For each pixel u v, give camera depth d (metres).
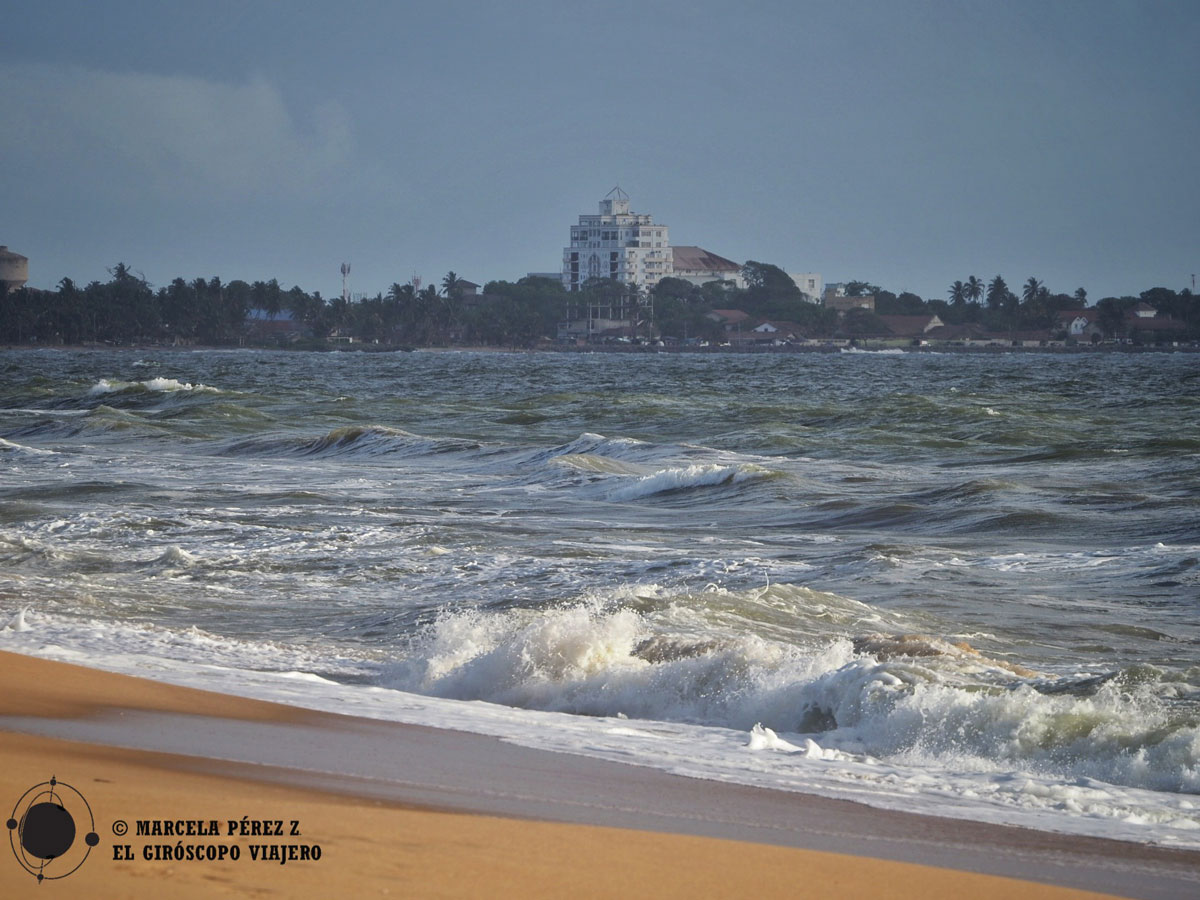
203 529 94.00
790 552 86.75
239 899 17.62
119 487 122.44
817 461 151.88
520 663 49.47
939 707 38.88
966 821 28.05
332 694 42.09
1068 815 29.42
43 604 65.50
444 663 51.19
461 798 26.45
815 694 42.78
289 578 76.50
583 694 46.97
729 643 51.00
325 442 171.25
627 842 22.92
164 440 182.00
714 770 32.62
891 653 48.38
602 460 145.25
